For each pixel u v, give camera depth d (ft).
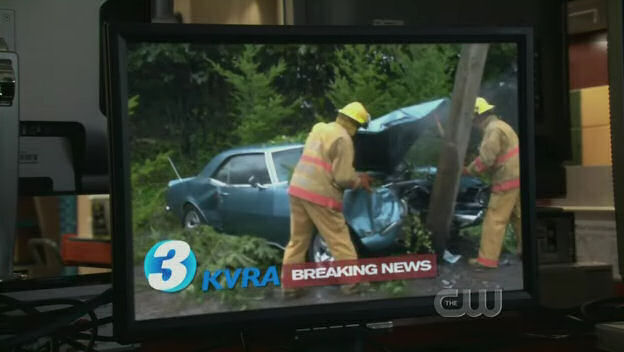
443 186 3.29
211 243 3.04
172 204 3.00
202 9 4.30
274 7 4.40
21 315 3.42
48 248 11.51
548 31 5.30
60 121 4.32
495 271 3.36
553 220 5.14
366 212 3.20
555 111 5.41
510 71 3.37
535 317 4.87
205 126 3.04
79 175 4.50
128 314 2.93
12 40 4.19
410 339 4.36
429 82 3.28
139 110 2.96
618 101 3.86
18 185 4.02
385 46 3.22
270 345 4.06
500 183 3.37
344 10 4.46
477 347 4.10
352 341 3.37
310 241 3.15
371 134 3.21
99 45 4.38
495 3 5.01
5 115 3.92
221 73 3.05
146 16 4.39
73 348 3.54
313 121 3.14
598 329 3.68
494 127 3.35
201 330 3.02
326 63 3.16
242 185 3.08
